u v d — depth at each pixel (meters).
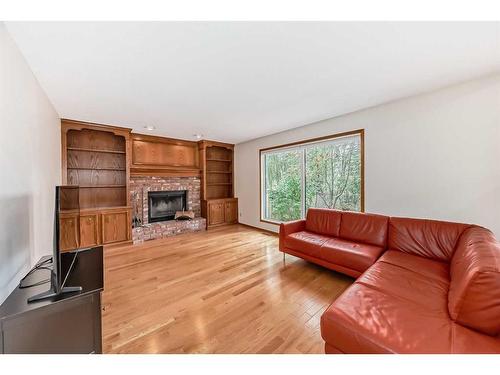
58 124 3.21
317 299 2.04
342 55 1.74
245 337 1.53
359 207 3.29
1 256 1.23
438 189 2.49
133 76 2.04
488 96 2.14
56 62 1.77
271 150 4.69
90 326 1.21
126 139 4.03
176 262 3.00
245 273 2.62
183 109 2.98
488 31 1.45
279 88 2.36
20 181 1.55
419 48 1.65
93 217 3.62
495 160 2.13
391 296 1.35
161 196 4.91
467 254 1.43
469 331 1.02
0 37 1.26
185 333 1.57
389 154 2.86
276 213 4.76
